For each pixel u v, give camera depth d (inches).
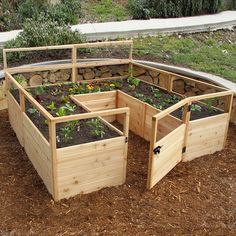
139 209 123.8
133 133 189.3
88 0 408.8
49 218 117.3
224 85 200.1
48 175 126.6
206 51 282.5
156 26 316.5
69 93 197.2
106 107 199.3
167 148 136.6
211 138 162.1
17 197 127.7
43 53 241.6
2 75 201.9
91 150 123.8
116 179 135.1
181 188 137.6
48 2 348.8
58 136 134.8
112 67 235.9
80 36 253.8
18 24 322.3
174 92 209.6
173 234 112.8
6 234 110.3
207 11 408.2
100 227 114.0
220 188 139.7
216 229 116.0
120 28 305.0
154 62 241.9
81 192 128.8
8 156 156.4
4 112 205.8
